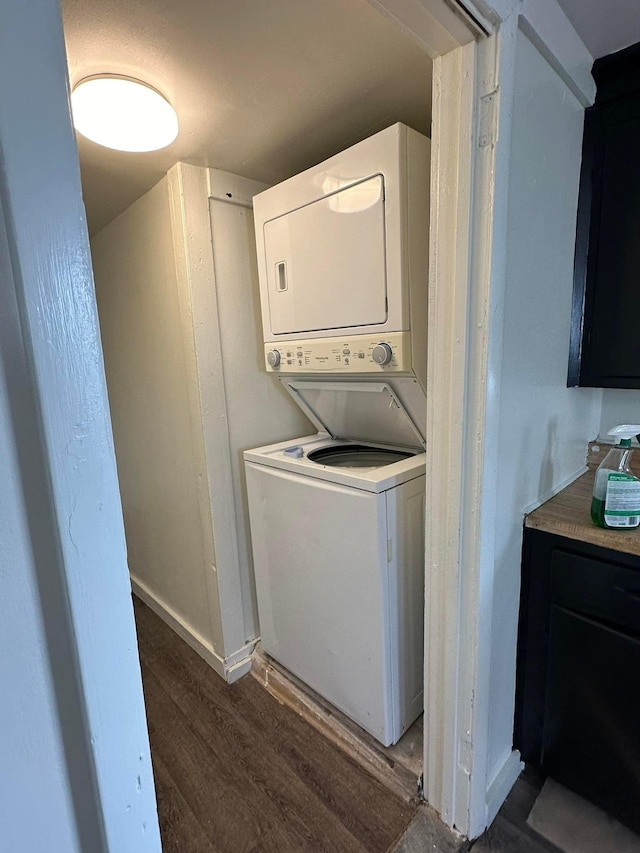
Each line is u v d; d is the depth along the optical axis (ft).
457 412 4.11
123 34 3.74
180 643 8.71
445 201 3.90
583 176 5.24
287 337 6.37
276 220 6.14
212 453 7.11
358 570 5.60
